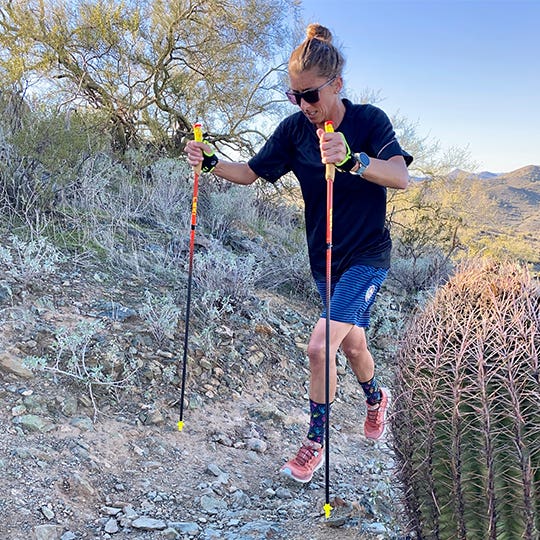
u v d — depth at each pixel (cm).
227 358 431
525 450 196
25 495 268
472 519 211
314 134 317
